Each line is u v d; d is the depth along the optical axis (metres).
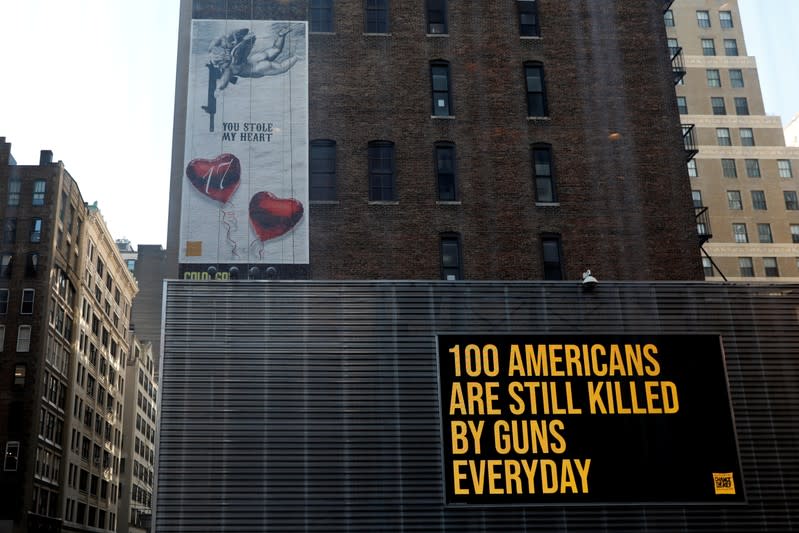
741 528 23.55
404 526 22.58
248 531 22.09
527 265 29.48
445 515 22.78
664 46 33.03
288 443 23.03
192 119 29.27
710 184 72.69
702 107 74.44
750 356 25.23
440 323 24.56
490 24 32.56
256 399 23.38
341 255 28.80
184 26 32.62
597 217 30.39
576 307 25.14
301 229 28.61
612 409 24.23
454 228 29.59
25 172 76.50
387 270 28.86
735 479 23.95
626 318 25.17
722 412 24.55
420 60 31.61
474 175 30.38
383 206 29.50
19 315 72.19
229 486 22.45
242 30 30.56
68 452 77.31
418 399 23.77
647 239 30.30
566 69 32.31
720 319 25.47
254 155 29.16
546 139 31.19
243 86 29.88
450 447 23.36
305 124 29.78
